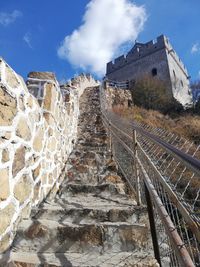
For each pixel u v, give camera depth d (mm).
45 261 2516
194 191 2828
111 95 17641
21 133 3152
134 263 2498
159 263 2506
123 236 2814
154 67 27484
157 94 21125
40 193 3775
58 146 5066
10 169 2797
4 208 2611
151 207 2795
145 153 3189
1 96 2688
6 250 2617
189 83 31922
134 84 22656
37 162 3707
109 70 32156
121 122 5672
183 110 19266
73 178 4938
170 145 2184
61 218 3225
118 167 5227
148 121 13086
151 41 28750
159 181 2529
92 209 3270
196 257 1813
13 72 3041
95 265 2486
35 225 2920
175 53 29922
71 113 7062
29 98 3520
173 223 1988
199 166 1393
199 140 10055
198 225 1475
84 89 16531
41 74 4695
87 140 7598
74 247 2758
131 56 30188
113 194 4148
